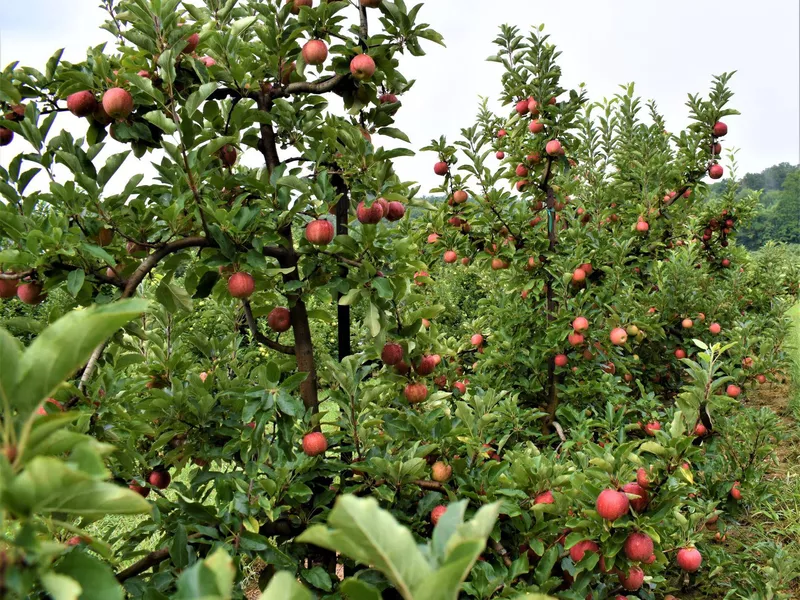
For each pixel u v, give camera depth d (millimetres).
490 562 2102
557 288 3506
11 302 5203
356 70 2131
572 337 3361
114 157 1950
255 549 1896
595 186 5312
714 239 5309
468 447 2178
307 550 2098
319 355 2791
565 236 4117
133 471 2090
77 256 1858
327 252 2129
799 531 2986
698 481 3059
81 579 855
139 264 2064
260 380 2059
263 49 2193
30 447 824
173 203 1897
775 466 3754
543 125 3496
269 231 2033
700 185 4887
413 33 2244
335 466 2055
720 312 4641
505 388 3533
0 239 1911
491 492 2049
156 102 1949
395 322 2254
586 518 1963
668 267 4500
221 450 2180
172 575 1847
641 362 4355
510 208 3602
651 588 2340
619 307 3508
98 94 1993
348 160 2100
